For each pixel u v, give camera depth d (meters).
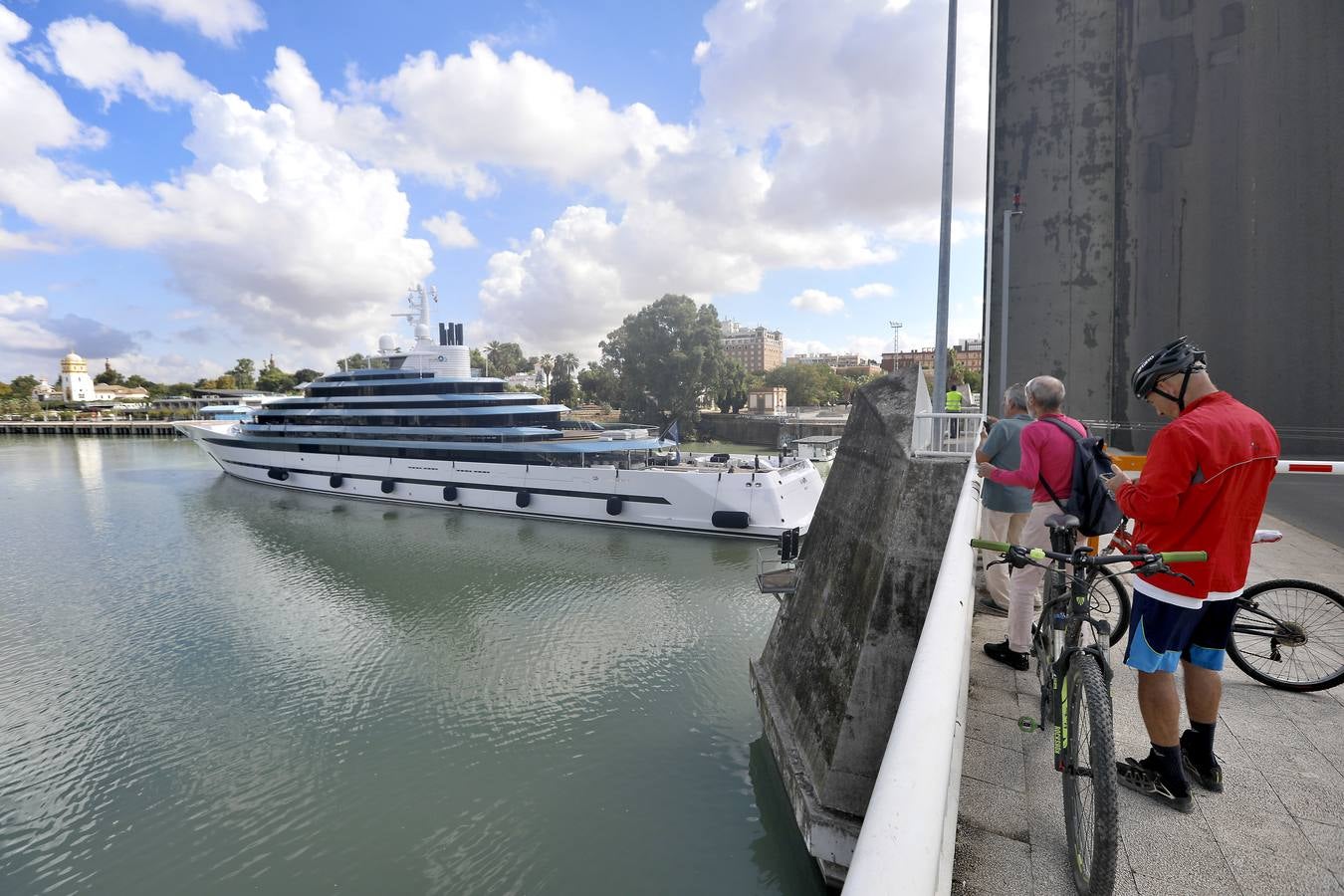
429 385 35.47
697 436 75.62
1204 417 2.29
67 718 13.50
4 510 35.53
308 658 16.16
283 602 20.14
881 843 0.92
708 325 72.56
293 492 39.66
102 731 13.00
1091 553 2.57
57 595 20.98
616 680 14.73
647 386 74.38
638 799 10.59
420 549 25.84
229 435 45.41
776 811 9.87
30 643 17.20
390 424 36.06
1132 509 2.43
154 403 133.00
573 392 110.19
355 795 10.91
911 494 6.58
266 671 15.49
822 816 6.66
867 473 7.90
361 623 18.34
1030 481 3.33
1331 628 3.24
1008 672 3.75
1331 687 3.23
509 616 18.67
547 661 15.76
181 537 28.75
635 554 24.56
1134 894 2.03
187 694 14.42
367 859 9.53
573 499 29.83
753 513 26.50
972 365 91.62
